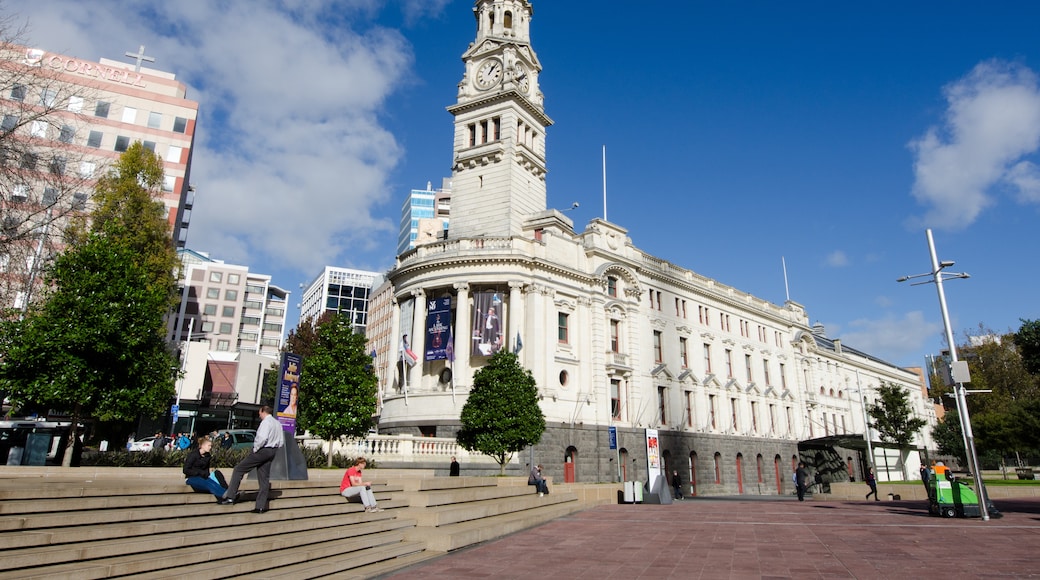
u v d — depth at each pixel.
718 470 55.84
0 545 8.84
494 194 49.72
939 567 12.45
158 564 9.88
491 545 16.55
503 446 34.00
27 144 22.75
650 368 51.09
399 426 42.88
